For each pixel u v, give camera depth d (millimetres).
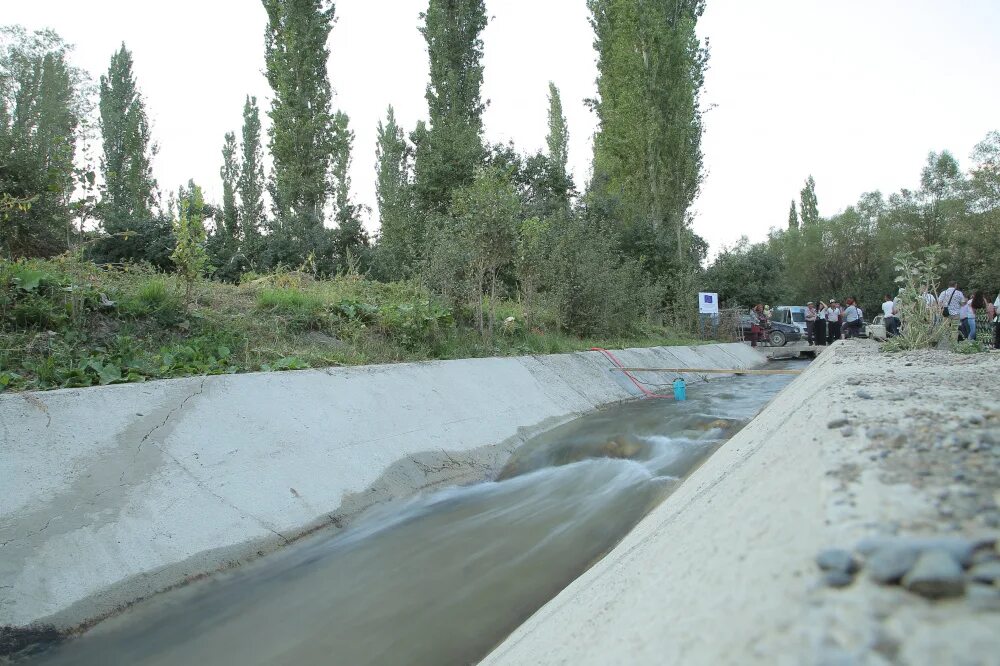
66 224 8609
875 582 1538
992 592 1371
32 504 4141
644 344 18031
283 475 5602
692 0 27469
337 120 25656
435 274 12750
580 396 11359
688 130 27281
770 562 1880
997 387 4367
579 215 23188
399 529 5508
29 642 3592
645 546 3201
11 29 23078
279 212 27516
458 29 26391
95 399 5031
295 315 9633
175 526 4633
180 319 8250
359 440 6590
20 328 6742
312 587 4449
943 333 9742
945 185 41938
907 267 10180
